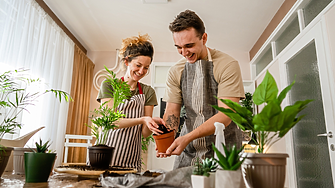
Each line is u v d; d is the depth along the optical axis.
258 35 3.95
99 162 1.02
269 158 0.60
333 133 2.11
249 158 0.62
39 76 2.98
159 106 4.31
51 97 3.24
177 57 4.54
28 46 2.77
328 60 2.21
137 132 1.57
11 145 1.10
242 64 4.50
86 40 4.29
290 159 2.86
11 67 2.47
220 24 3.65
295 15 2.90
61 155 3.45
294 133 2.85
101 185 0.72
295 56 2.86
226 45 4.31
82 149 4.02
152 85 4.38
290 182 2.85
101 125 1.14
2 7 2.40
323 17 2.29
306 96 2.60
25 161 0.80
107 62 4.62
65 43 3.67
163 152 1.06
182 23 1.19
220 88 1.28
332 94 2.14
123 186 0.68
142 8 3.31
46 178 0.81
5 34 2.42
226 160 0.55
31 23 2.84
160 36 4.05
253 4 3.18
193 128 1.36
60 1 3.22
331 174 2.14
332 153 2.11
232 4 3.18
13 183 0.76
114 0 3.16
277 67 3.31
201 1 3.12
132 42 1.52
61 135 3.47
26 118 2.74
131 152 1.53
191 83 1.39
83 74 4.17
